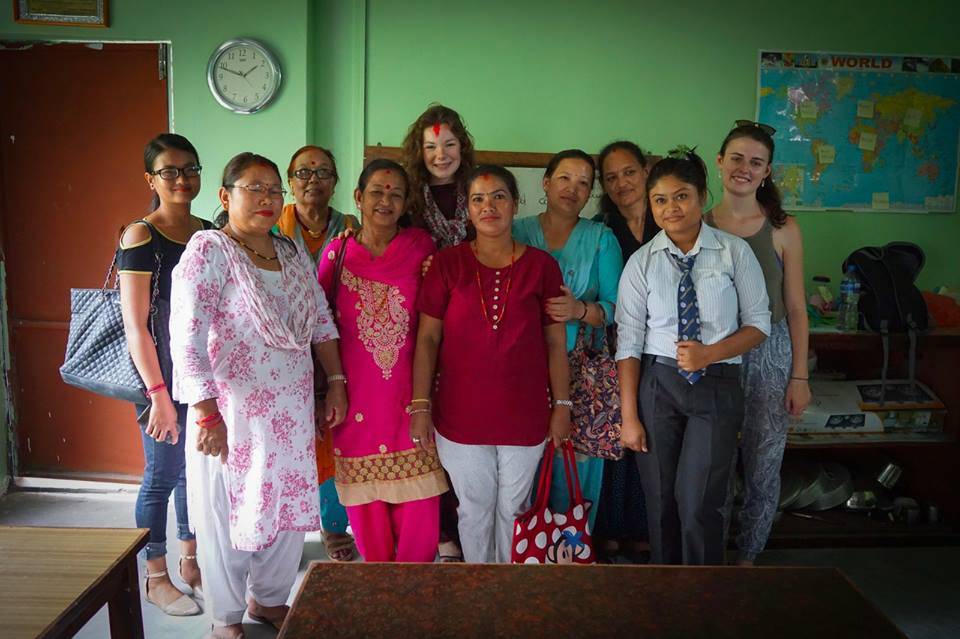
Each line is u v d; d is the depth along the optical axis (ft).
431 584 4.05
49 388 10.78
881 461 10.39
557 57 10.36
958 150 10.78
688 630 3.63
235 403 6.19
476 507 6.91
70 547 4.80
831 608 3.85
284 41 9.95
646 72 10.44
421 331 6.93
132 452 10.88
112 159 10.36
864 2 10.47
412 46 10.27
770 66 10.49
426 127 7.55
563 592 3.99
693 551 6.73
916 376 10.02
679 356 6.57
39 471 10.91
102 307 7.11
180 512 7.82
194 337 5.87
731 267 6.70
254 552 6.83
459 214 7.71
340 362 6.98
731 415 6.65
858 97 10.62
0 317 10.61
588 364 7.43
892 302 9.23
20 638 3.79
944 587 8.30
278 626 7.11
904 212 10.85
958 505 9.50
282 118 10.08
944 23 10.57
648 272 6.91
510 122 10.44
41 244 10.55
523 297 6.70
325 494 8.54
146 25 10.00
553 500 7.79
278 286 6.34
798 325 7.59
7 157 10.43
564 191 7.30
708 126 10.58
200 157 10.21
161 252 6.90
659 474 6.87
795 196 10.74
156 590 7.55
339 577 4.12
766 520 7.97
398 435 6.97
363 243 7.07
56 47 10.23
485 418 6.66
